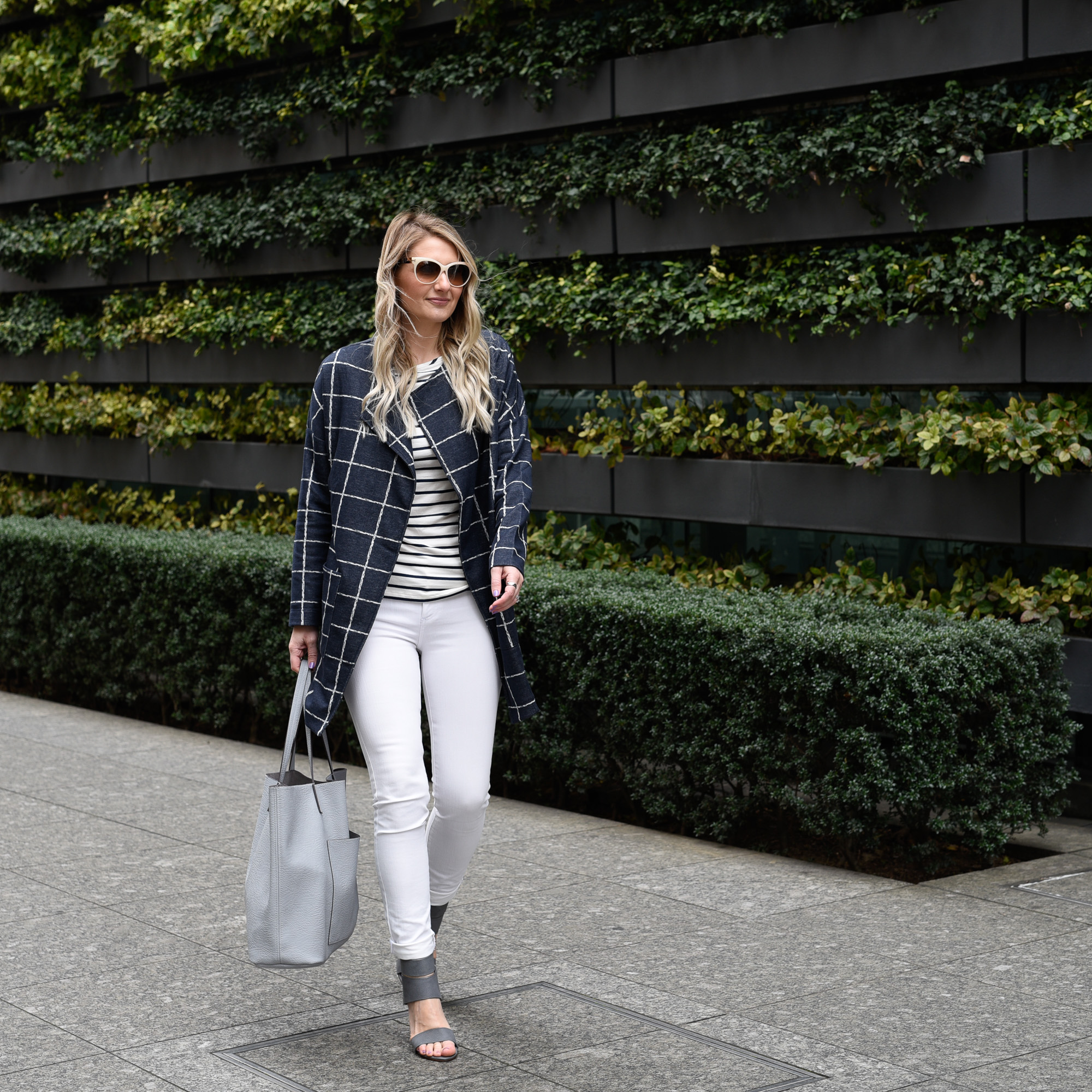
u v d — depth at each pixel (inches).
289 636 261.9
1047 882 180.9
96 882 182.2
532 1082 119.9
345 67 315.9
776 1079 120.0
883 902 171.9
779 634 188.1
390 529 131.0
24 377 413.1
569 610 215.0
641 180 262.4
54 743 276.7
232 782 241.1
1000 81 225.5
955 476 227.5
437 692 133.4
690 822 207.2
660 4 263.0
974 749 189.2
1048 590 223.5
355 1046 128.3
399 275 133.9
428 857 134.7
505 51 285.0
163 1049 127.6
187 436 363.6
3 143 406.6
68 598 315.9
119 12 361.7
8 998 141.1
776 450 256.7
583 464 281.7
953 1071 121.5
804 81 243.1
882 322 236.8
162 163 359.6
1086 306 209.8
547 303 278.5
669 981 144.5
